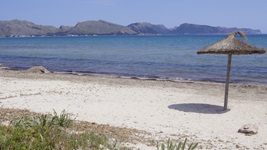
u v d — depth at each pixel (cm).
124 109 1439
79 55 5466
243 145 964
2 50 7362
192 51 6234
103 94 1814
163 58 4672
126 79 2561
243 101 1712
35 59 4750
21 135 682
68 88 1992
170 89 2077
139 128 1126
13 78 2481
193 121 1266
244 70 3234
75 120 1154
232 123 1250
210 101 1705
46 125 808
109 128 1058
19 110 1284
